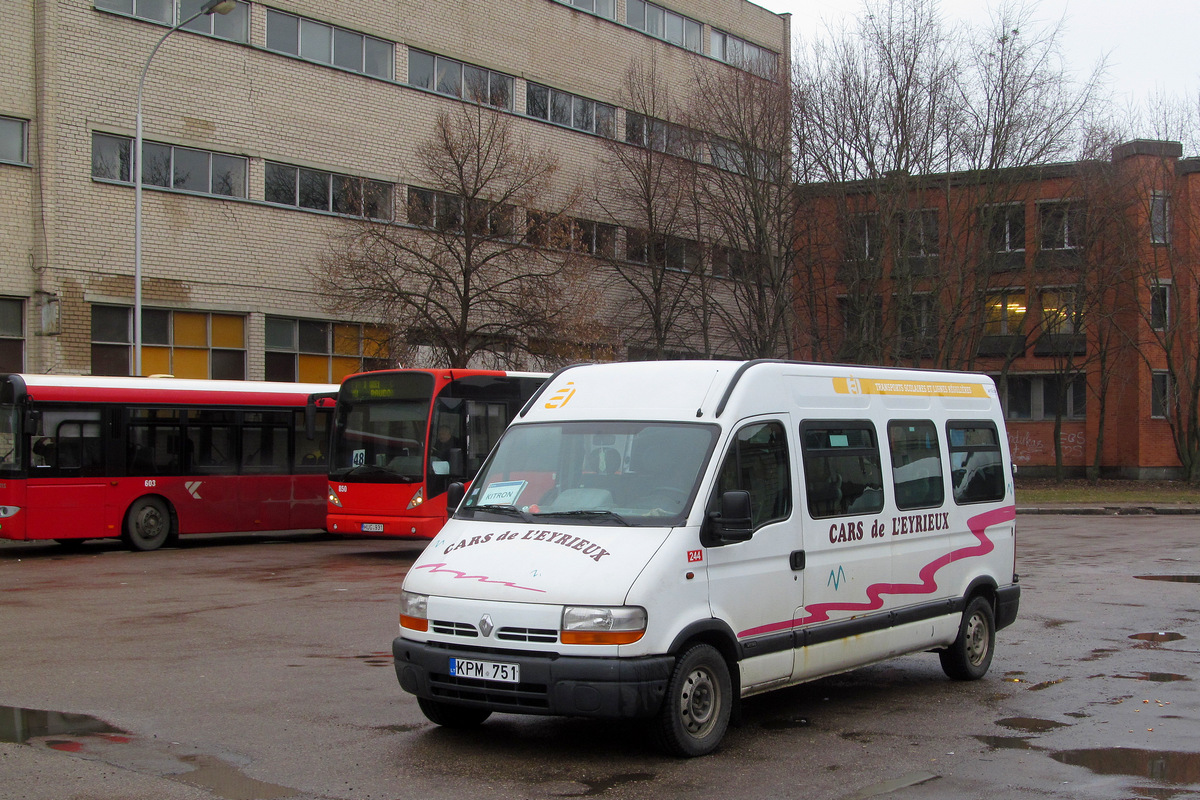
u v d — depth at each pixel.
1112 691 8.62
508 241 30.16
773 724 7.57
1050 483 40.53
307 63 29.84
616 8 39.06
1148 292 41.19
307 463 22.09
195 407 20.53
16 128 24.86
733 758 6.65
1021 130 34.25
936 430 9.10
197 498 20.45
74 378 19.09
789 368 7.82
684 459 7.04
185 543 22.06
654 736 6.49
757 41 44.97
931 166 33.97
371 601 13.27
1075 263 38.97
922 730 7.39
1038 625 11.77
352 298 27.70
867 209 34.41
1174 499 32.66
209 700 8.07
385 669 9.20
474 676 6.43
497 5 34.91
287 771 6.30
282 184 29.27
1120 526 25.50
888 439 8.52
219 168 28.08
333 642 10.48
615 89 38.75
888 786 6.07
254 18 28.75
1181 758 6.66
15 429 18.41
